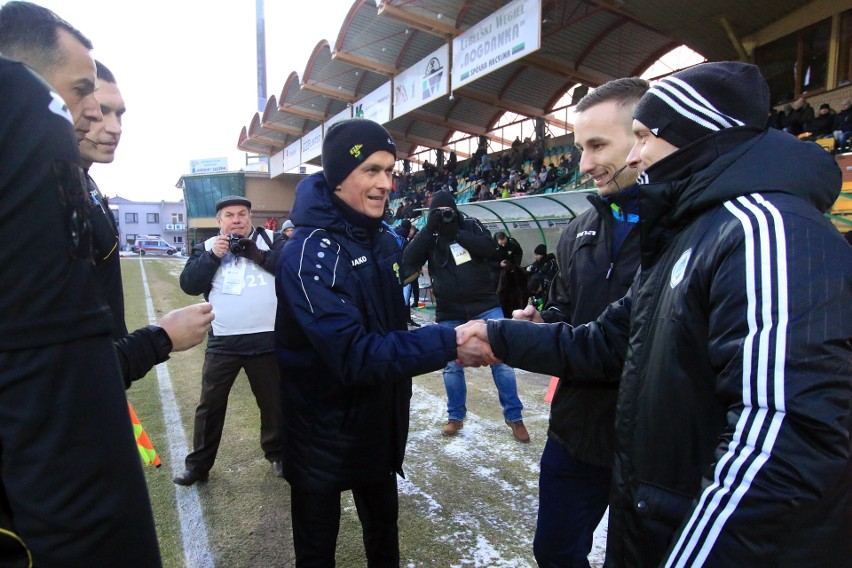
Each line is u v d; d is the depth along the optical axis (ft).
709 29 33.76
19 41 3.03
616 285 5.03
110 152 4.86
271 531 7.70
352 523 8.09
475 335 4.55
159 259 96.02
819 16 29.99
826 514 2.22
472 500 8.71
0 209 1.81
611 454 4.82
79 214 2.05
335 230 4.75
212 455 9.16
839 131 25.07
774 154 2.72
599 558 7.02
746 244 2.47
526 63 42.19
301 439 5.01
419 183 77.71
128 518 2.07
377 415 4.96
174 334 4.06
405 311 5.41
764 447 2.22
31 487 1.84
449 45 36.04
